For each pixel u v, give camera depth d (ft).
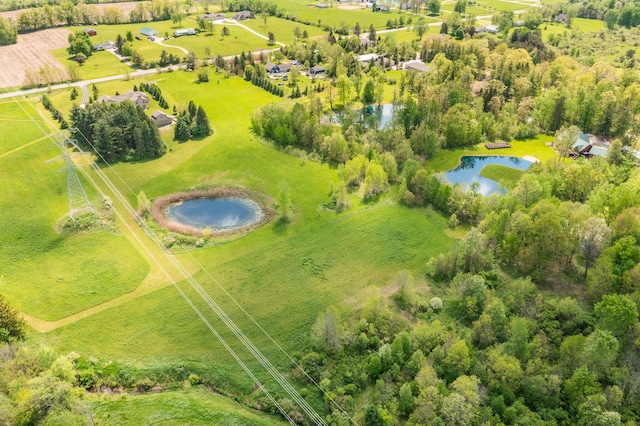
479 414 247.91
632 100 593.01
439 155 559.38
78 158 510.58
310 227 419.95
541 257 351.05
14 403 250.78
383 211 442.09
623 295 298.97
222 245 398.42
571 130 518.37
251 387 281.95
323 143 529.86
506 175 519.19
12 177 474.90
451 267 361.92
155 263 374.43
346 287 353.92
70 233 400.26
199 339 309.83
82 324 317.83
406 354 290.56
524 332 274.98
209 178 492.54
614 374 261.24
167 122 597.11
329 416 264.11
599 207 388.16
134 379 286.05
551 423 237.25
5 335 293.84
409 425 246.68
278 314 329.52
